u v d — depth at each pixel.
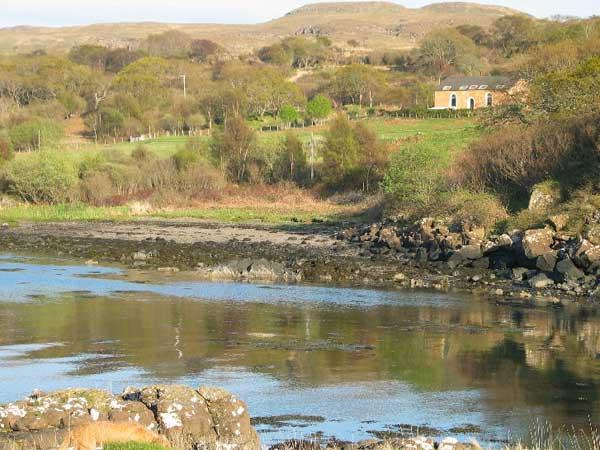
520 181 47.59
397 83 189.25
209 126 136.62
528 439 15.21
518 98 63.44
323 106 135.50
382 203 59.44
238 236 51.41
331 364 20.89
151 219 63.25
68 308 28.52
